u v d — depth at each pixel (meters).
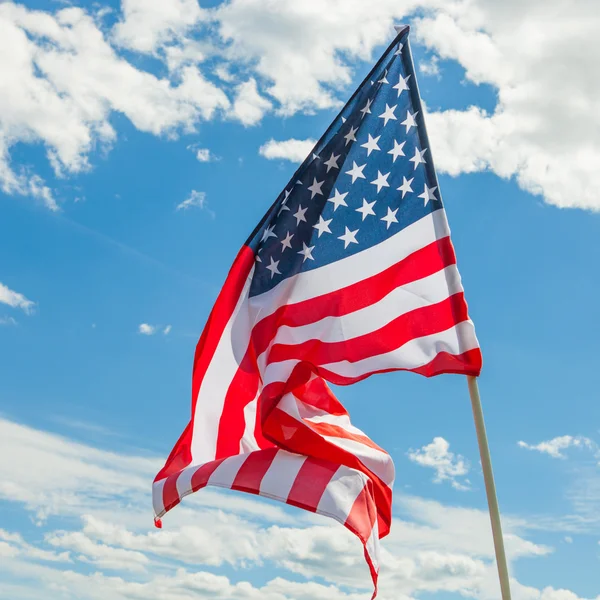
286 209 10.87
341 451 9.94
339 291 10.24
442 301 9.68
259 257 10.86
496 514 8.41
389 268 10.11
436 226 10.04
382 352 9.80
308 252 10.57
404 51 11.01
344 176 10.73
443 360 9.41
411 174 10.43
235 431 10.72
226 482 9.94
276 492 9.73
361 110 10.91
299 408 10.43
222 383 10.74
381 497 10.17
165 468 10.74
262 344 10.41
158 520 10.30
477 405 9.09
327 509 9.51
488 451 8.77
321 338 10.09
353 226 10.49
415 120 10.65
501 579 8.16
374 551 9.41
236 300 10.83
